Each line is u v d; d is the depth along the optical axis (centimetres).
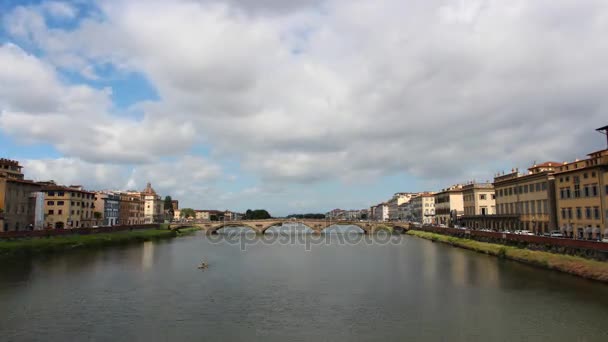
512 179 12800
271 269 8944
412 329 4556
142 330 4588
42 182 17225
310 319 4981
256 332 4528
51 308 5406
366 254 11856
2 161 13388
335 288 6744
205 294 6322
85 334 4444
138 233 16362
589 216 8906
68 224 14688
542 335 4253
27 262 8962
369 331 4525
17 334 4422
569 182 9694
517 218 12412
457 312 5134
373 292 6391
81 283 6988
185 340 4288
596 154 9169
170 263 9681
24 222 12875
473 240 12525
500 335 4294
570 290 5938
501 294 5916
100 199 18488
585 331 4322
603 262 6481
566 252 7644
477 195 16325
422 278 7475
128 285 6925
